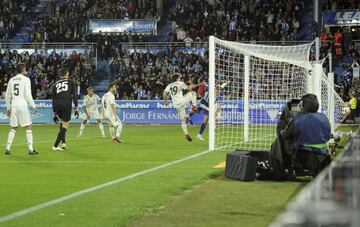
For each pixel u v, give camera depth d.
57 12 59.00
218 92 28.05
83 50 54.53
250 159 12.10
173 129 36.72
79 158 17.52
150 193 10.28
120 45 55.44
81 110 45.03
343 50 49.28
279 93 32.03
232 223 7.64
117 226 7.40
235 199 9.72
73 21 57.06
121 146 22.41
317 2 52.09
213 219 7.93
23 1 62.28
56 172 13.98
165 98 24.97
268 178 12.30
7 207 9.04
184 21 57.97
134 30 56.00
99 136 29.59
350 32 50.41
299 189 10.95
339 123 31.80
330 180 2.27
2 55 53.47
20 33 59.66
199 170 13.88
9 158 17.52
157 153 19.16
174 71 50.75
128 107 44.81
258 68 32.09
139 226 7.41
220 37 54.25
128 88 48.34
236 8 57.12
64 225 7.50
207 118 25.80
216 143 23.92
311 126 11.30
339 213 1.92
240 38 53.50
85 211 8.54
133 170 14.26
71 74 51.41
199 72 50.38
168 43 53.88
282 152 11.93
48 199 9.82
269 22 54.25
